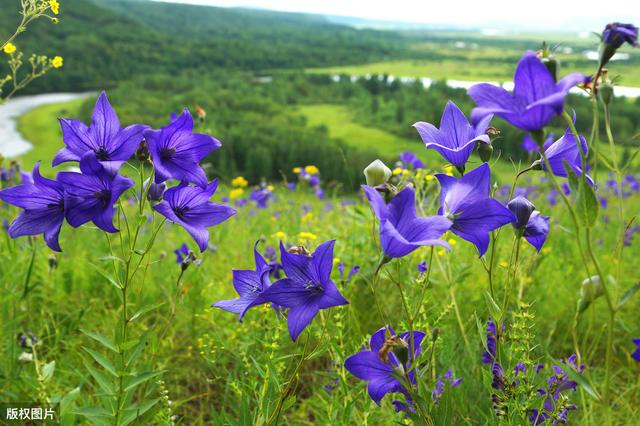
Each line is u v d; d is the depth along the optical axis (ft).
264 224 22.02
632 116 141.79
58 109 348.18
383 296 13.32
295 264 6.26
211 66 625.00
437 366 9.73
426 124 6.83
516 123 5.40
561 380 7.38
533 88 5.29
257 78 581.12
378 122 377.50
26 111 345.72
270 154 141.38
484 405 8.96
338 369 8.87
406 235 5.87
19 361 10.09
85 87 459.73
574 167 6.52
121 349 7.49
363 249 14.21
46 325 11.53
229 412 10.29
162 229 19.65
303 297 6.31
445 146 6.77
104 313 13.56
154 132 6.72
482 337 7.34
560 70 5.50
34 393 9.45
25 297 11.50
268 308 9.74
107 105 6.85
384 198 6.50
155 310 13.09
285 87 498.28
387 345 6.05
